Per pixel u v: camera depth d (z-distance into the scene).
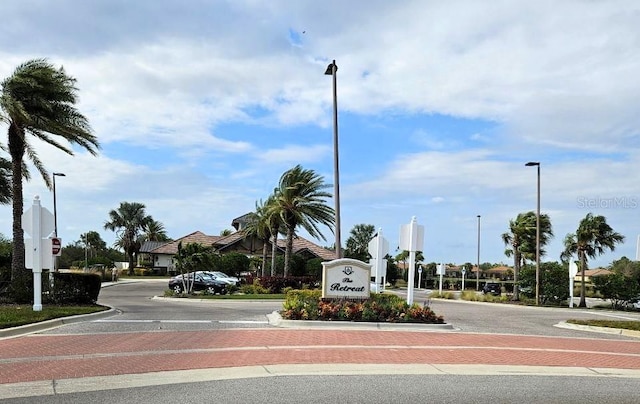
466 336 14.84
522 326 18.73
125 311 20.11
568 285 38.34
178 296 32.38
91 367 9.20
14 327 13.35
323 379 8.66
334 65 23.19
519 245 45.66
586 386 8.80
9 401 7.06
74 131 21.75
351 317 16.33
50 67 21.50
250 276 45.97
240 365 9.58
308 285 39.88
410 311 16.86
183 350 11.03
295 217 40.47
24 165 24.06
